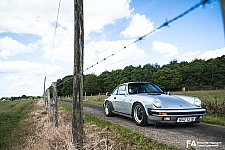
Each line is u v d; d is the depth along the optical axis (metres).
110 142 3.64
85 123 6.02
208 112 7.68
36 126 6.82
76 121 3.27
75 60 3.30
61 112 10.18
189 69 62.16
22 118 9.80
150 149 3.33
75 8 3.33
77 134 3.23
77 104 3.28
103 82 75.94
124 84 7.07
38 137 5.00
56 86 5.96
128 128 5.19
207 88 51.72
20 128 6.88
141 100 5.46
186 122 4.94
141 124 5.43
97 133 4.26
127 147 3.41
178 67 68.94
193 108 5.05
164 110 4.83
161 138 4.09
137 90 6.50
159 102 5.01
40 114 10.58
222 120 6.15
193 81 60.09
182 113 4.84
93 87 73.00
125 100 6.38
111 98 7.73
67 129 4.50
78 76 3.29
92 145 3.11
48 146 3.89
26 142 4.78
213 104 7.97
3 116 10.80
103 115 8.50
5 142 5.12
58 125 5.62
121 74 73.06
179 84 62.06
